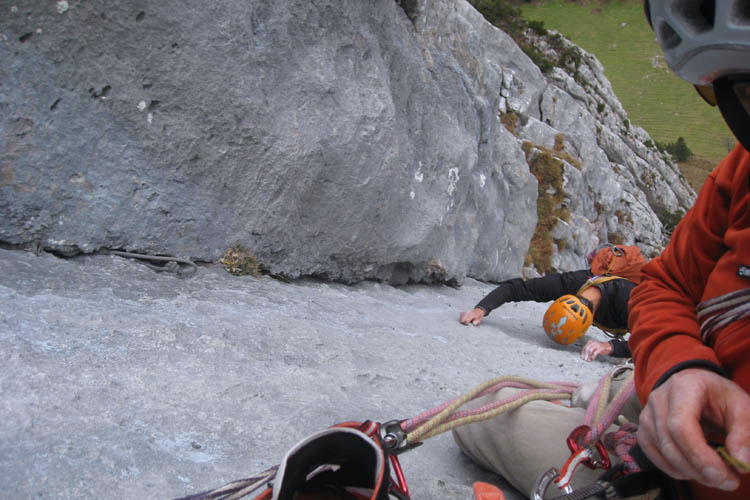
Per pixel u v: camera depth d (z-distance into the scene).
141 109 3.63
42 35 3.24
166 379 2.35
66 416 1.90
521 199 9.33
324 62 4.48
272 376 2.65
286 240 4.54
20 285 2.91
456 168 6.18
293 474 1.29
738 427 1.10
